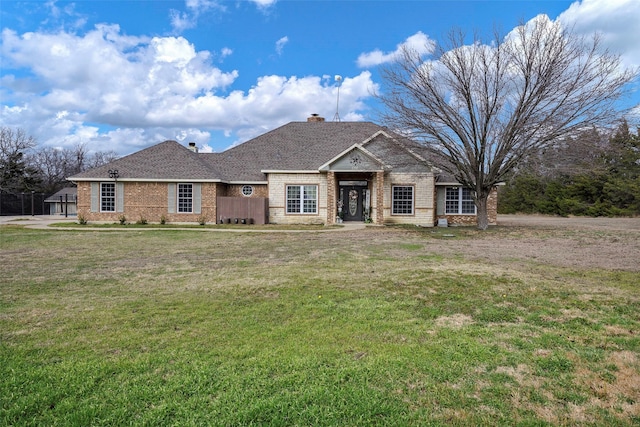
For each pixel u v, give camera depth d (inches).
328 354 157.0
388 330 186.5
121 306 227.1
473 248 498.3
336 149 1002.7
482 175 760.3
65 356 154.5
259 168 992.9
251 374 138.7
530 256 425.7
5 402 119.6
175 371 141.4
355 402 121.1
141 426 108.0
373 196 920.9
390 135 809.5
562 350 163.6
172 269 350.0
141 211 916.6
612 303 232.7
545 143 679.7
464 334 181.6
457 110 728.3
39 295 254.1
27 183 2000.5
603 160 1462.8
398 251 467.8
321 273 325.1
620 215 1521.9
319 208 940.0
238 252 462.0
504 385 133.4
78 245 532.4
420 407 119.2
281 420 111.6
